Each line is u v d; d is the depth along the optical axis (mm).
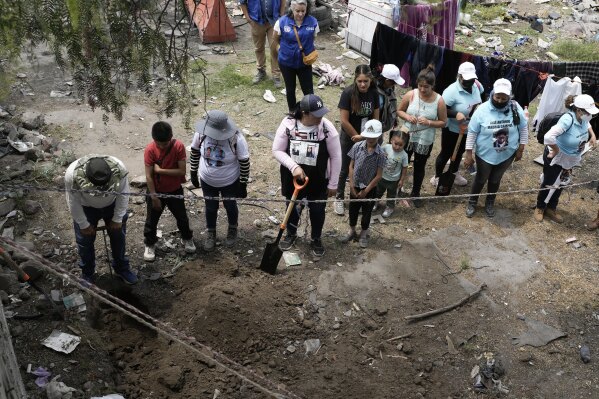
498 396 4836
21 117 7855
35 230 6051
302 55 7922
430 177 7727
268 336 5102
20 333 4738
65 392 4262
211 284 5445
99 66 3348
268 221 6617
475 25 12508
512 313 5648
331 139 5316
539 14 13383
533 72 7207
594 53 11438
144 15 3434
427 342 5270
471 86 6512
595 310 5746
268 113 8789
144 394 4496
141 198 6773
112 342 4898
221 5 10438
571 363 5188
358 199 5605
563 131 6328
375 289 5777
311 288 5707
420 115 6484
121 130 8031
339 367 4941
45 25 3143
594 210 7254
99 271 5602
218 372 4734
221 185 5605
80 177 4566
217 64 10008
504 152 6430
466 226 6793
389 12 9641
